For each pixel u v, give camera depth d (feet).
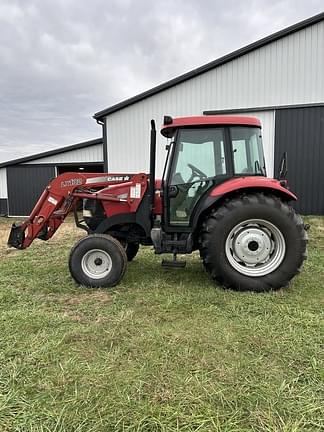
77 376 6.25
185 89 30.60
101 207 12.98
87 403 5.51
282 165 12.66
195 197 11.47
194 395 5.66
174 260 11.71
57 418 5.18
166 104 31.35
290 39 27.55
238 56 28.81
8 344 7.47
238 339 7.59
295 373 6.26
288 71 27.91
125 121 32.71
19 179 44.80
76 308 9.70
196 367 6.50
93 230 13.19
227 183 11.06
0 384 6.05
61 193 12.76
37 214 12.85
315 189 28.37
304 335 7.68
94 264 11.64
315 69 27.32
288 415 5.20
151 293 10.72
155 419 5.12
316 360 6.64
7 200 45.52
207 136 11.40
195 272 13.14
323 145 27.78
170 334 7.88
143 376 6.22
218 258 10.84
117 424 5.06
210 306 9.55
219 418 5.15
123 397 5.64
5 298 10.55
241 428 4.94
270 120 28.96
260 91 28.76
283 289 10.92
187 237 11.75
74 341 7.64
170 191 11.58
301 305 9.56
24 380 6.17
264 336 7.68
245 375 6.22
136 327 8.30
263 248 10.84
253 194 11.01
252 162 11.55
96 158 42.01
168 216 11.68
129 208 12.35
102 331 8.09
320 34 26.86
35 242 21.06
